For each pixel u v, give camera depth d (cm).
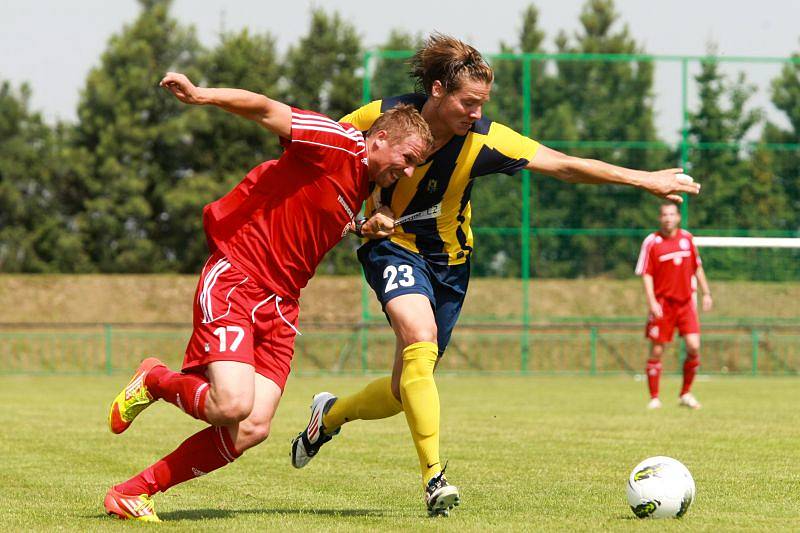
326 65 7025
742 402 2605
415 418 987
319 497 1127
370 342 4131
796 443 1634
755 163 3709
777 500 1073
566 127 3666
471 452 1535
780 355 3934
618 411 2325
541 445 1630
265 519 959
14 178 6775
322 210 927
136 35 7025
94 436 1794
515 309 3738
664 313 2452
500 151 1038
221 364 898
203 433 945
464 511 1012
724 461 1405
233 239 929
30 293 4909
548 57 3659
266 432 941
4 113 6894
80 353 4375
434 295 1098
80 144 6869
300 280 949
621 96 3666
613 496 1112
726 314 3816
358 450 1580
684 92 3688
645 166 3678
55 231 6731
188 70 6962
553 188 3731
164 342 4494
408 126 931
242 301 917
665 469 965
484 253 3738
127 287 4959
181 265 6781
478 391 3119
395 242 1084
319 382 3584
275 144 6906
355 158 927
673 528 895
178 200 6600
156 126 6806
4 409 2412
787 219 3731
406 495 1141
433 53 994
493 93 3669
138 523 930
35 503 1070
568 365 4050
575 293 3772
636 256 3738
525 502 1071
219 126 6856
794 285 3809
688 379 2453
